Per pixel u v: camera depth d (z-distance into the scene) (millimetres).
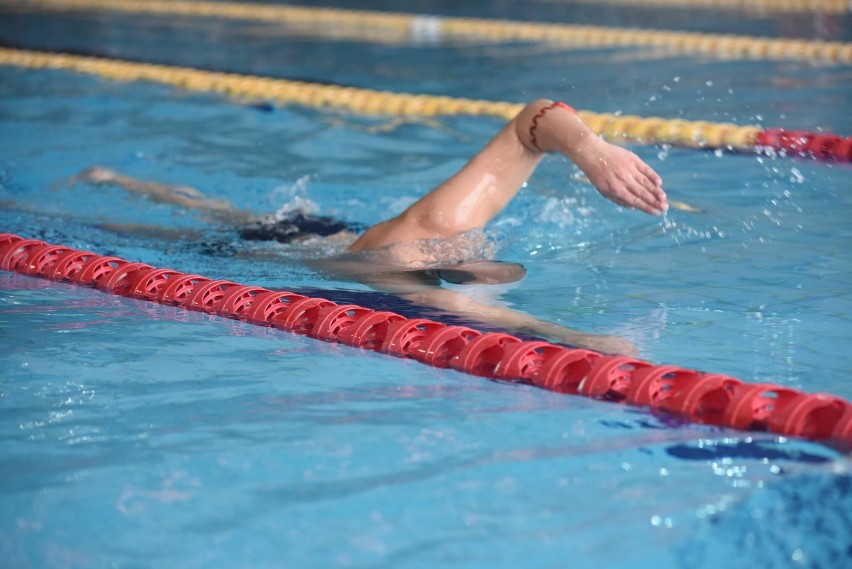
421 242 5246
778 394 3400
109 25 17312
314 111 10367
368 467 3002
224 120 9883
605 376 3652
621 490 2828
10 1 20609
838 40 13508
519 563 2445
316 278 5180
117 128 9406
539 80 11523
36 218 6363
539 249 5574
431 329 4309
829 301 4570
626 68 12148
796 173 7195
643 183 4719
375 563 2467
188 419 3414
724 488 2828
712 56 12812
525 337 4254
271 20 18156
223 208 6590
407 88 11289
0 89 11508
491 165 5316
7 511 2781
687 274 5066
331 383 3777
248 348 4207
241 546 2568
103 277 5293
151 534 2645
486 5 19594
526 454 3082
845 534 2576
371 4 20031
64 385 3744
